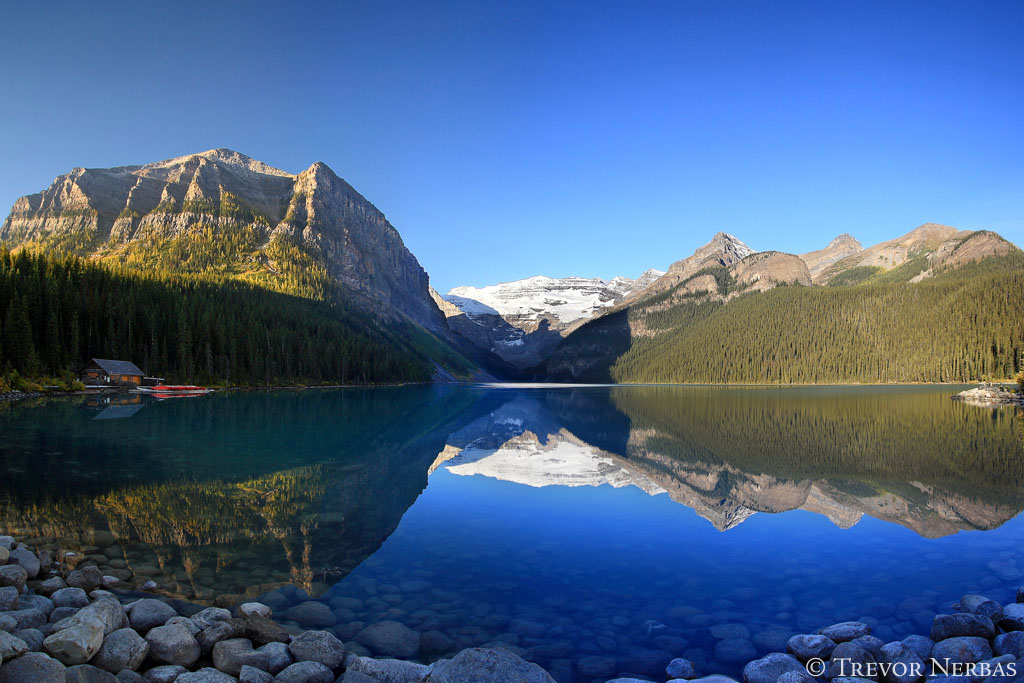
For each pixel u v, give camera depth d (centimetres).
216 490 2392
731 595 1365
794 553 1689
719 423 5928
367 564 1563
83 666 861
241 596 1320
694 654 1079
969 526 1984
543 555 1658
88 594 1257
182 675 906
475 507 2238
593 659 1053
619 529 1945
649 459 3544
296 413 6381
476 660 885
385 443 4144
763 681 945
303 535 1819
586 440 4581
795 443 4250
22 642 852
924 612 1256
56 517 1914
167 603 1259
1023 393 8981
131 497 2216
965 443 4106
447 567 1550
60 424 4462
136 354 10206
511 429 5500
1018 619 1084
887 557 1644
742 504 2323
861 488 2633
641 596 1360
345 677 920
